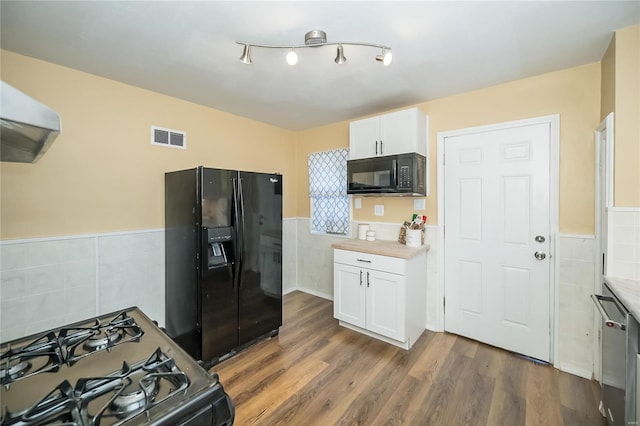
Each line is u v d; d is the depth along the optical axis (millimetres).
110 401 691
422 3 1401
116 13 1475
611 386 1451
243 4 1406
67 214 2096
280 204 2732
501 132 2391
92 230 2213
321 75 2213
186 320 2291
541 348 2246
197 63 2023
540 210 2236
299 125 3699
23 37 1697
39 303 1967
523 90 2285
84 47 1812
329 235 3695
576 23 1570
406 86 2422
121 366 886
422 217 2814
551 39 1727
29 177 1937
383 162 2658
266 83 2365
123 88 2359
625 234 1637
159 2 1391
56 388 746
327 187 3693
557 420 1643
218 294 2236
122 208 2367
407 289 2422
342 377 2057
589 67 2027
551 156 2178
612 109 1719
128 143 2395
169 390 763
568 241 2111
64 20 1531
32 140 820
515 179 2338
